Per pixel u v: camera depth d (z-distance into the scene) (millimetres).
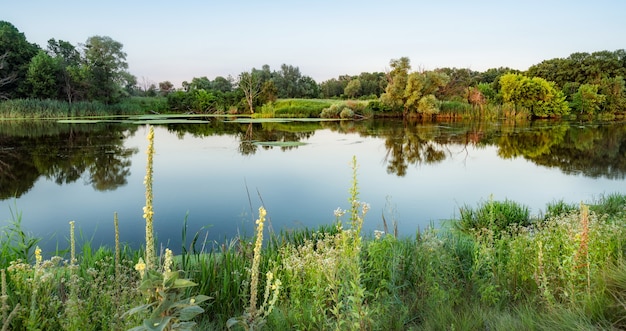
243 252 6148
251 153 22078
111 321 3559
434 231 6895
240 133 34625
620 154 23547
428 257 5160
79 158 19875
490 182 15508
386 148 25219
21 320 3428
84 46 69062
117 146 24609
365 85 86938
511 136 33781
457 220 10148
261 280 5188
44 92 59250
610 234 5598
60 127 38594
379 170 17734
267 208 11211
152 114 74750
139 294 3859
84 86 63812
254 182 14633
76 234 8969
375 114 58812
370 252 5070
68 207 11164
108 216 10336
